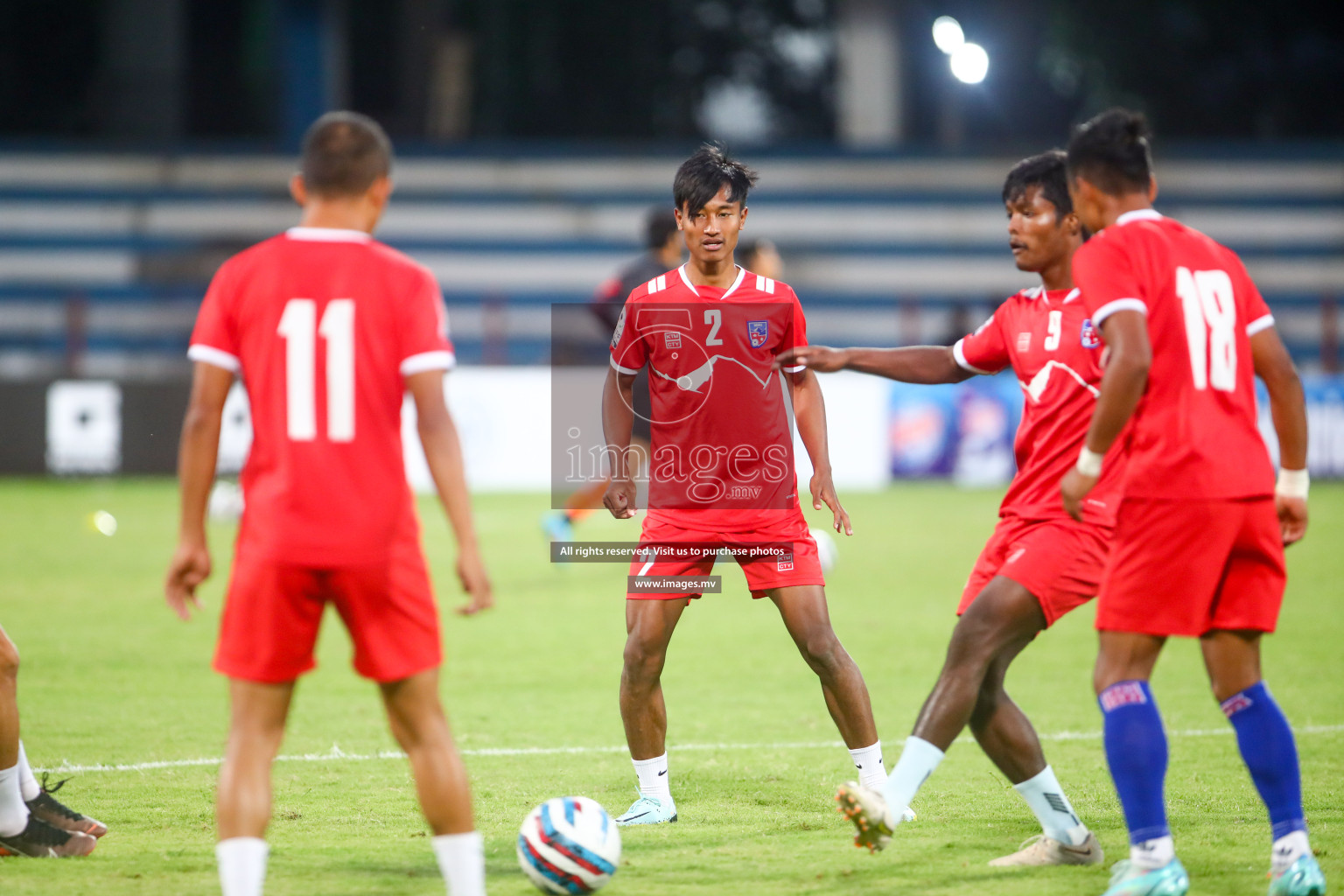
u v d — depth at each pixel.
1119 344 13.14
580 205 86.06
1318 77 96.69
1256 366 14.50
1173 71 96.12
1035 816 16.64
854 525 48.31
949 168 85.81
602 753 20.89
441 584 38.09
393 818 17.16
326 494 12.24
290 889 14.16
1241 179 85.25
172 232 84.25
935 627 31.59
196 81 97.94
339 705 24.30
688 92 114.38
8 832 15.15
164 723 22.56
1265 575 13.90
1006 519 15.54
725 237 16.67
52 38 95.19
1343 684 25.55
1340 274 84.19
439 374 12.49
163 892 13.98
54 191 84.38
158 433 58.41
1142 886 13.17
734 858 15.31
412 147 86.50
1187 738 21.53
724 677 26.73
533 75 105.50
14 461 58.50
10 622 31.61
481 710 23.92
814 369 16.73
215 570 38.91
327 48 84.88
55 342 80.19
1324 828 16.38
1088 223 14.36
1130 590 13.62
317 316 12.39
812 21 114.44
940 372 16.69
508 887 14.47
